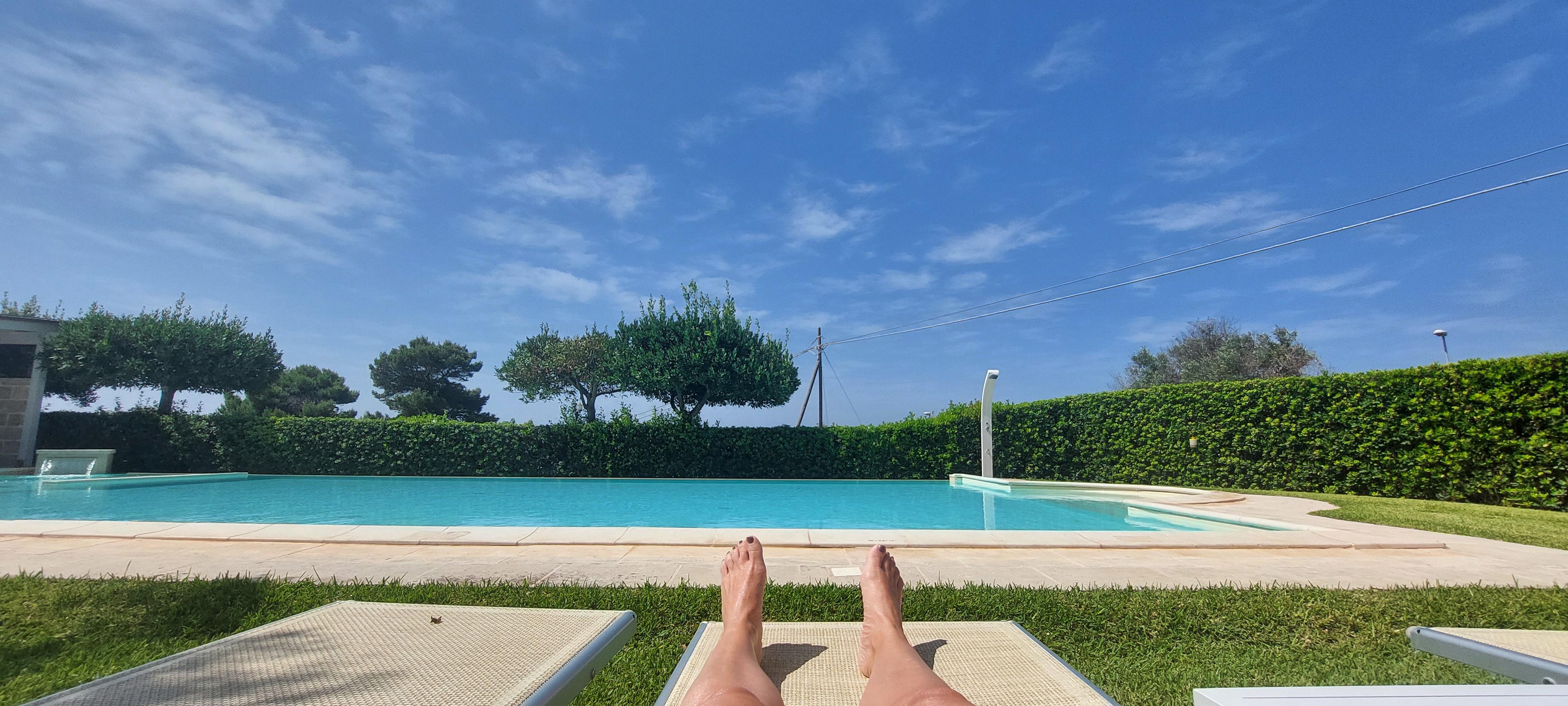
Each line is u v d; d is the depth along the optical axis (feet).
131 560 16.55
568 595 11.89
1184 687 8.46
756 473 60.80
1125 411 47.78
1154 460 45.70
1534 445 29.71
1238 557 17.62
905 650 5.80
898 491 50.60
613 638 6.32
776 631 7.91
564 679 5.11
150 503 38.42
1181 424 44.45
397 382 136.87
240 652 5.54
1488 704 3.94
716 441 61.21
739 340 67.72
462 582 13.82
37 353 57.88
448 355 137.59
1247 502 33.58
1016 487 45.03
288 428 59.98
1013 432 55.06
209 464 60.08
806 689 6.19
